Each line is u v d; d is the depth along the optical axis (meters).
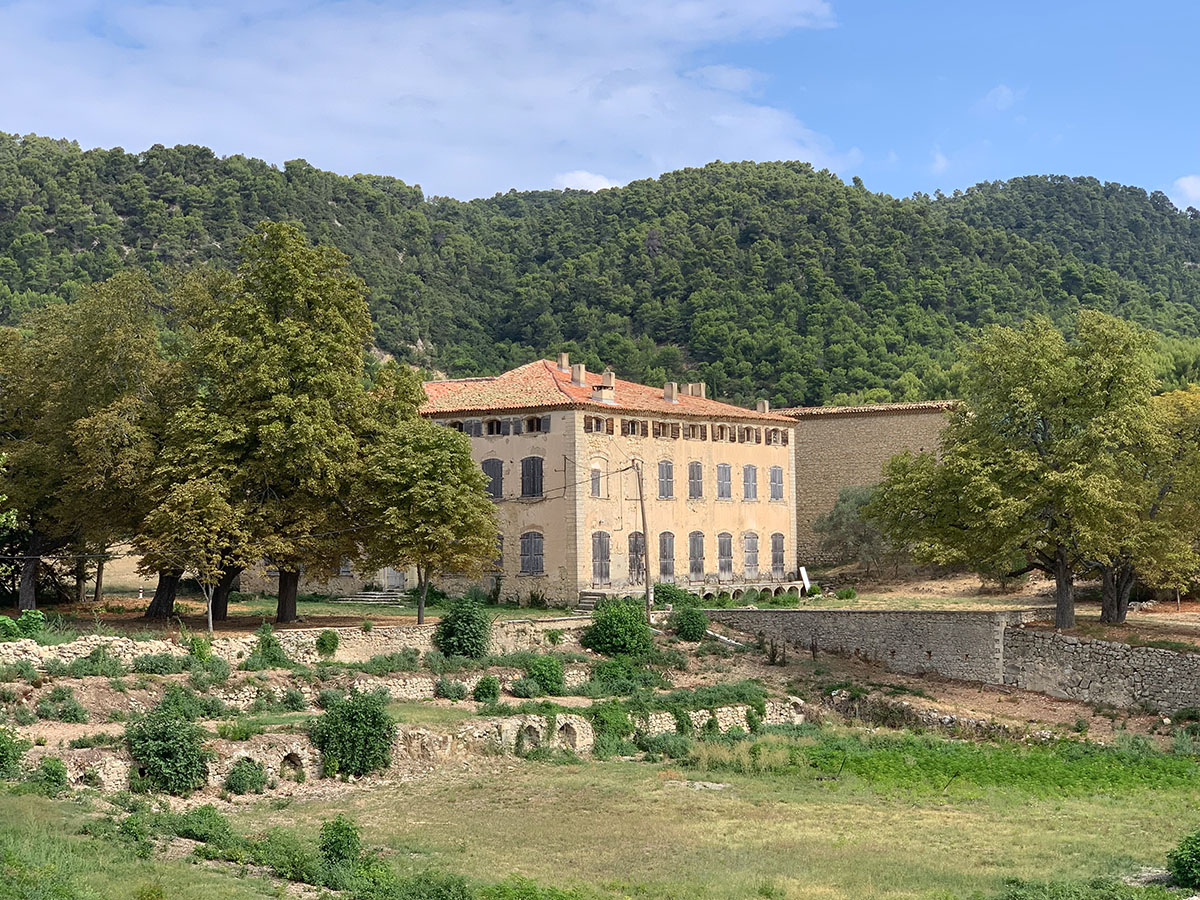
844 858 36.06
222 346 57.09
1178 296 190.50
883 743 53.62
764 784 46.44
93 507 56.34
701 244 169.50
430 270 181.38
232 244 171.62
